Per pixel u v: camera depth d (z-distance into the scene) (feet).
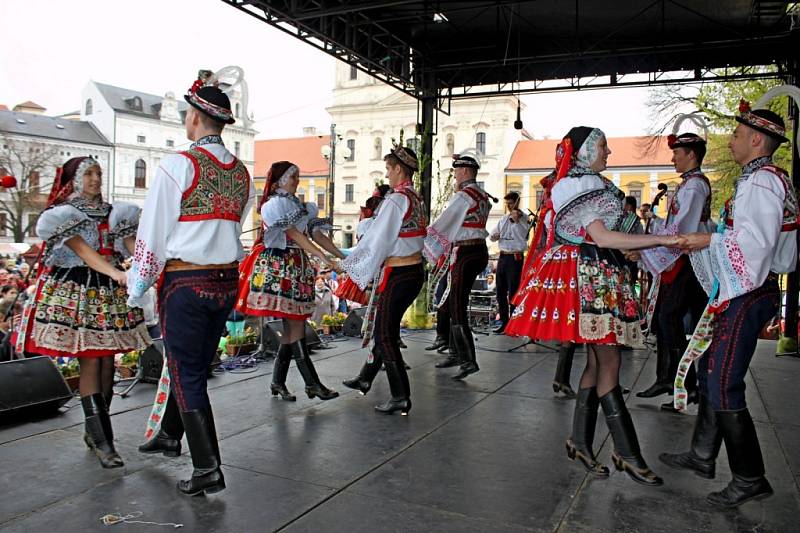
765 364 19.63
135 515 7.89
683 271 13.58
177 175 8.23
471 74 35.65
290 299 13.00
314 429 11.62
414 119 136.15
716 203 58.34
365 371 14.14
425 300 26.58
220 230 8.55
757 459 8.29
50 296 9.45
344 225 142.31
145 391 14.28
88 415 9.66
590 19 29.50
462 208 15.37
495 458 10.21
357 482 9.09
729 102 52.95
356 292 14.53
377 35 30.04
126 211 10.03
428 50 32.99
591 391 9.43
